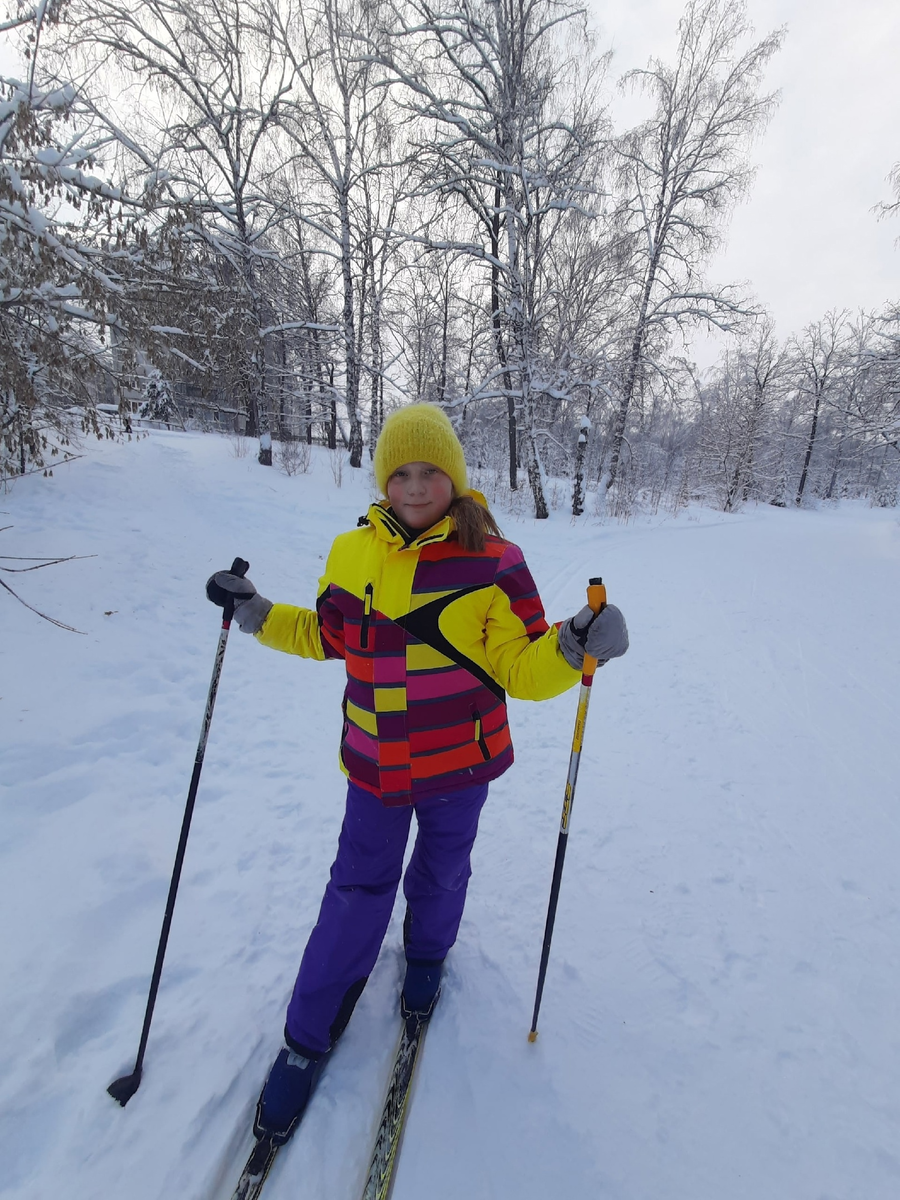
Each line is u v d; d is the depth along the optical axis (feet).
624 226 53.88
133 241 20.56
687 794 10.35
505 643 4.71
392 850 5.16
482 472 60.90
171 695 12.23
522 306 43.96
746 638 19.45
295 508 30.32
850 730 13.05
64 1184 4.37
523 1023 5.92
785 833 9.28
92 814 8.41
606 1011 6.13
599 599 4.23
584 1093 5.32
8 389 16.39
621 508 51.98
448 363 74.28
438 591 4.61
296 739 11.51
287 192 46.09
